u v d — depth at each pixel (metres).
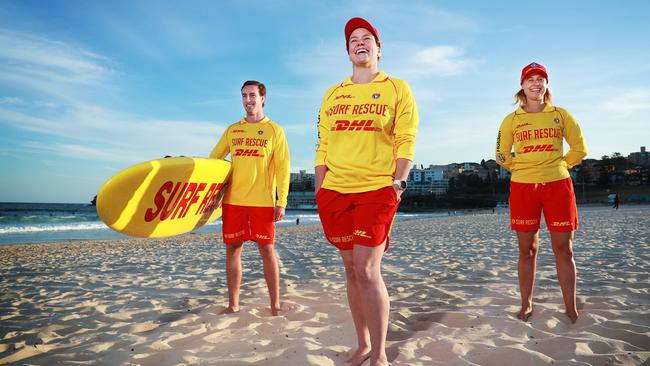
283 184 3.17
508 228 14.86
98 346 2.49
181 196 3.12
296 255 7.47
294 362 2.05
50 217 37.88
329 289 4.13
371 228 1.82
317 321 2.93
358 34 2.02
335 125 2.01
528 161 2.77
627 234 8.92
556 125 2.73
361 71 2.06
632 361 1.88
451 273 4.87
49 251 10.73
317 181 2.12
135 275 5.70
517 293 3.62
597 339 2.18
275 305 3.17
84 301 3.94
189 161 3.00
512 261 5.67
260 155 3.12
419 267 5.45
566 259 2.72
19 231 25.20
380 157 1.91
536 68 2.75
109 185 2.72
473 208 114.00
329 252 7.86
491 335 2.44
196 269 6.11
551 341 2.20
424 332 2.57
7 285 5.11
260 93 3.24
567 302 2.73
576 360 1.93
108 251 10.11
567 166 2.80
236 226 3.14
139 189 2.86
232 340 2.49
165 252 9.24
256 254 7.60
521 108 2.88
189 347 2.38
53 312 3.54
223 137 3.37
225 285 4.60
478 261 5.80
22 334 2.87
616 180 133.00
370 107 1.94
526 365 1.92
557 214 2.68
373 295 1.79
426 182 163.75
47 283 5.19
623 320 2.59
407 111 1.95
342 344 2.38
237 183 3.15
